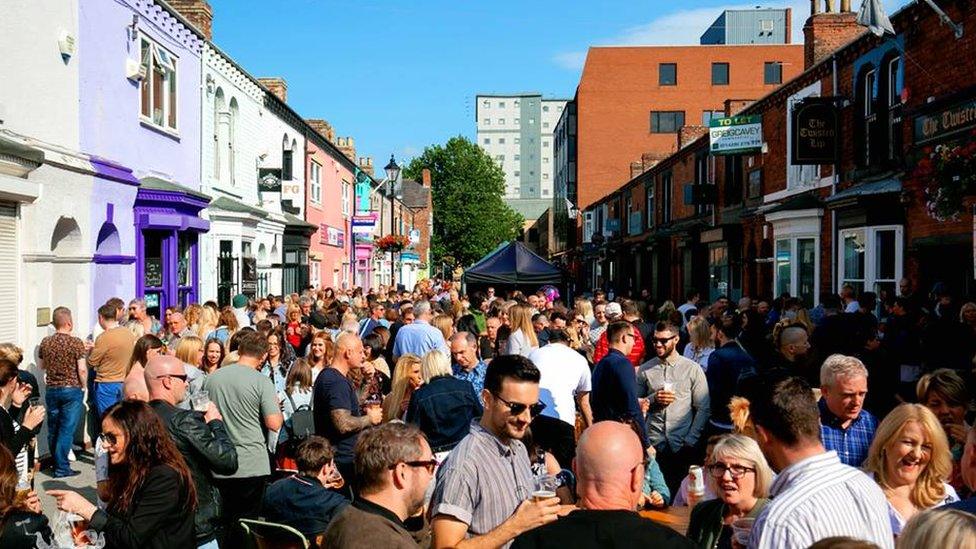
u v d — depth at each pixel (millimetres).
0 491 4293
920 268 13961
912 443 4258
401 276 53250
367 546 3551
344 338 7629
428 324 11164
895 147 15523
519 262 22125
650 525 3100
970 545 2494
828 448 5211
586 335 13180
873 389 7953
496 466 4262
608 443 3279
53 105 12148
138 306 11953
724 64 59375
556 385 7609
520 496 4301
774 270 20922
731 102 27250
